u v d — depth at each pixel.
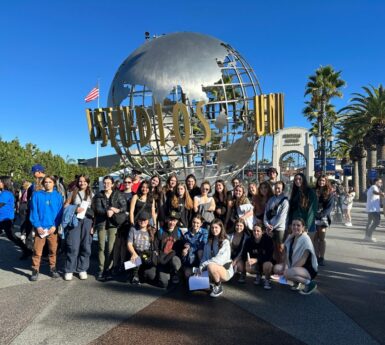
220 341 3.38
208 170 7.69
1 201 6.85
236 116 7.36
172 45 7.03
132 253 5.29
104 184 5.69
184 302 4.49
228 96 7.65
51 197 5.63
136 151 7.78
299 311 4.16
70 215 5.50
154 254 5.20
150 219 5.80
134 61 7.21
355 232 10.39
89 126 7.65
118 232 5.88
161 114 6.51
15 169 28.45
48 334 3.53
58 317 3.97
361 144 30.91
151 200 5.96
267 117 7.16
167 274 5.14
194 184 6.35
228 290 5.01
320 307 4.29
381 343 3.34
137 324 3.78
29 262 6.74
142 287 5.16
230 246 5.45
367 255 7.15
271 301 4.52
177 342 3.36
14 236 6.96
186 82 6.64
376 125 27.16
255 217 6.20
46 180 5.67
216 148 7.36
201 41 7.18
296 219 5.04
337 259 6.79
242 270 5.35
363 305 4.35
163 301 4.53
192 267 5.24
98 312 4.12
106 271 5.61
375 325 3.75
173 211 5.54
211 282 4.87
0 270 6.09
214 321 3.87
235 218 5.88
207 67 6.82
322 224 6.30
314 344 3.32
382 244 8.38
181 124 7.21
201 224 5.52
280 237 5.56
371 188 8.80
